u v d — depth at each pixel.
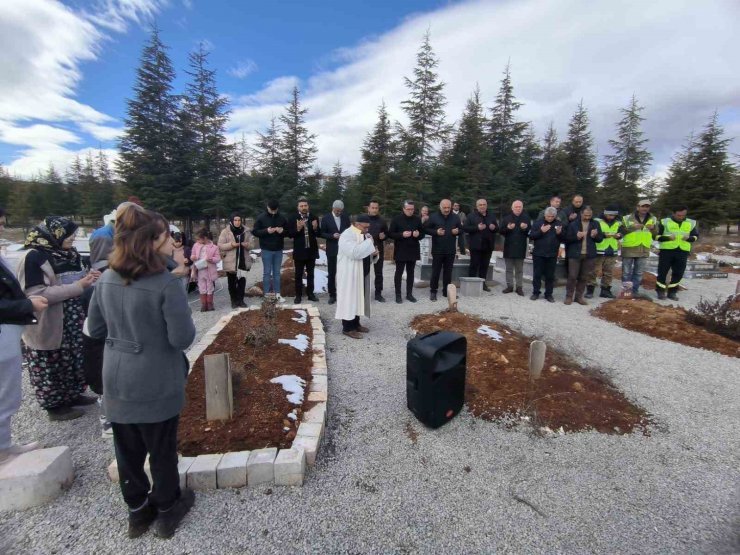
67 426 3.24
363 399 3.80
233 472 2.54
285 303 7.29
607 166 28.16
